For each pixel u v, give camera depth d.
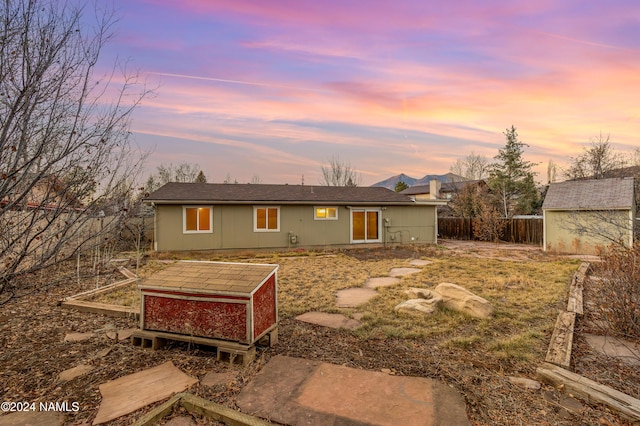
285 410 2.46
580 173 24.83
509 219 18.27
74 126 2.71
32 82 2.38
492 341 3.90
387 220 15.94
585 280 7.62
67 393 2.71
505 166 27.41
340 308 5.29
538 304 5.49
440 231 21.42
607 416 2.40
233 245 13.39
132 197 3.28
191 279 3.70
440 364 3.27
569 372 2.96
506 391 2.75
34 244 2.75
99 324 4.55
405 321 4.61
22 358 3.40
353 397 2.65
